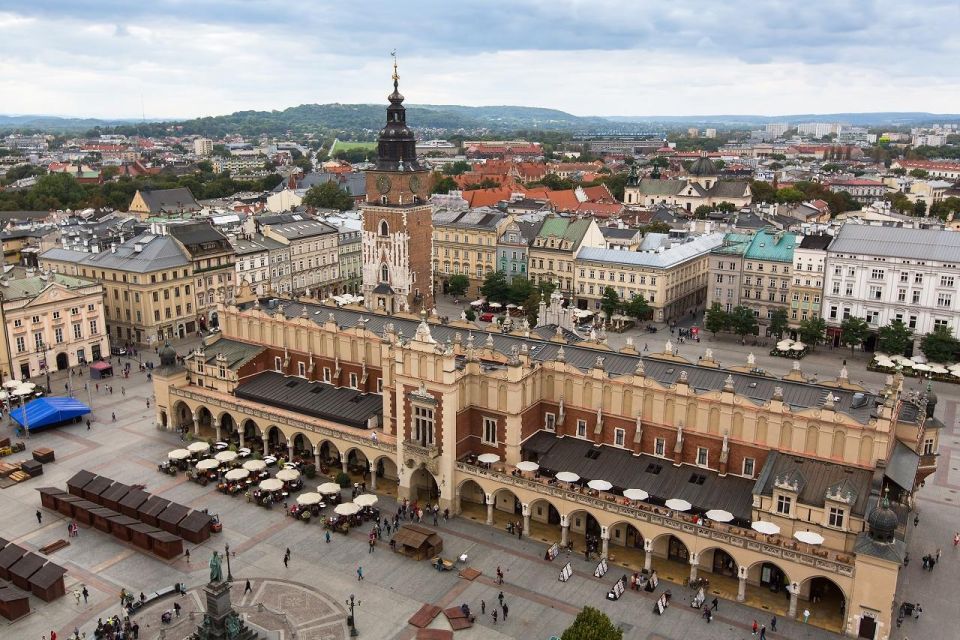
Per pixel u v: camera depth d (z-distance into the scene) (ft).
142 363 537.65
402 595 272.92
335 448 383.04
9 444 390.42
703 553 283.59
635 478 301.63
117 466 375.45
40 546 306.55
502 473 311.88
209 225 637.30
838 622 258.37
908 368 517.96
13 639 248.73
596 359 335.88
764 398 296.71
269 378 415.03
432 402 318.65
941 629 250.78
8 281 503.61
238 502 341.82
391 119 594.24
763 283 621.72
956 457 384.27
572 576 285.02
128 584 280.10
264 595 271.28
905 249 547.49
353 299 597.52
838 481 268.00
